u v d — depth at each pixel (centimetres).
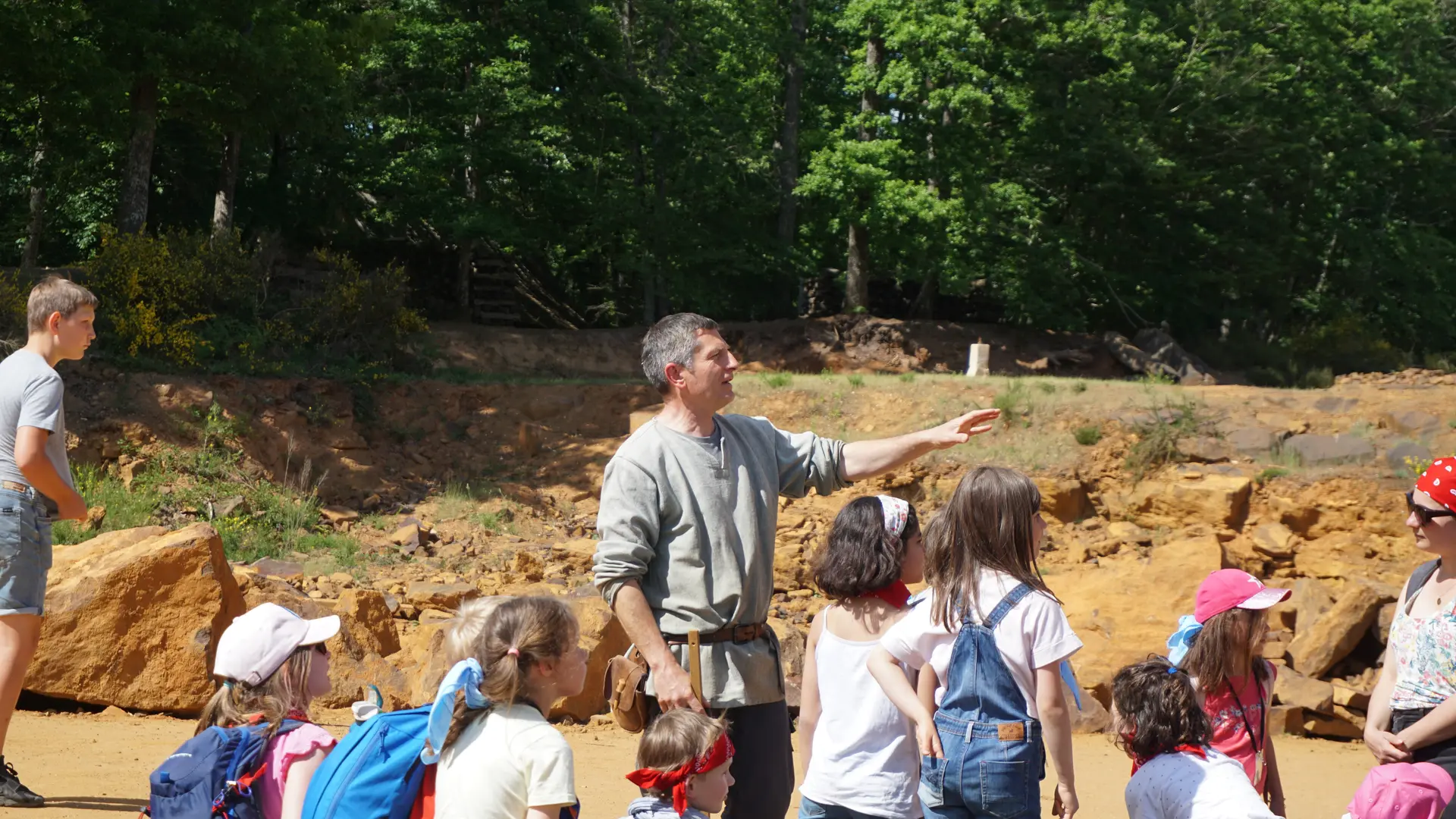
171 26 2236
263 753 331
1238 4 3281
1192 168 3412
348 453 1991
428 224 3300
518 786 317
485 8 3209
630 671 409
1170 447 1833
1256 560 1639
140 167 2272
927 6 3061
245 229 3241
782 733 423
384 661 1017
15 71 2138
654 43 3594
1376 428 1834
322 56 2369
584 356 2745
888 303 3897
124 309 2022
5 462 534
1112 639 1244
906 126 3197
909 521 438
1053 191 3428
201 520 1700
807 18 3738
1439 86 3850
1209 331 3641
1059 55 3225
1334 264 3819
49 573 961
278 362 2133
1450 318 3725
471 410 2192
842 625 436
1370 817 380
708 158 3350
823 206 3534
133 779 645
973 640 396
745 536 418
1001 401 1984
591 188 3422
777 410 2080
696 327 421
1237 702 444
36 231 2925
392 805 323
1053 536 1744
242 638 340
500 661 325
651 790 378
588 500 1978
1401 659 444
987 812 389
